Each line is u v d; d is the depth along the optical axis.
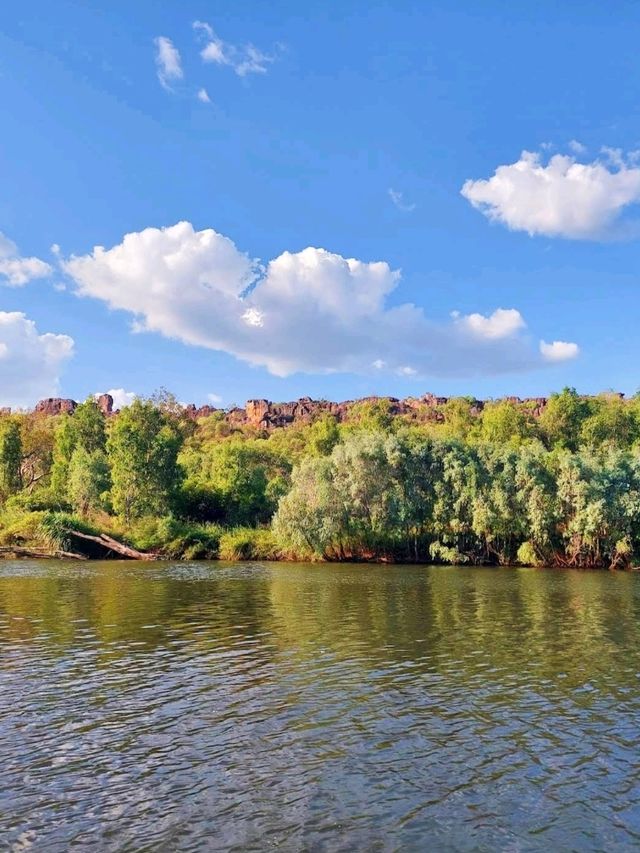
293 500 70.38
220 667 21.95
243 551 74.75
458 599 39.66
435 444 74.06
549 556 70.31
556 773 13.51
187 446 141.62
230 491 94.50
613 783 13.05
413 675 20.95
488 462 72.94
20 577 51.50
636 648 25.03
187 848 10.64
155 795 12.47
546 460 71.94
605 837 11.07
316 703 18.02
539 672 21.36
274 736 15.50
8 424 103.94
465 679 20.47
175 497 91.75
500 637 27.23
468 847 10.73
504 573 59.81
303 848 10.65
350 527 71.94
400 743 15.10
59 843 10.78
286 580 50.91
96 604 36.53
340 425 144.62
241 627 29.41
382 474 72.00
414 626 29.80
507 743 15.11
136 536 77.88
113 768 13.69
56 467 101.44
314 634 27.78
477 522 69.44
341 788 12.79
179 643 25.81
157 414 95.38
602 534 67.31
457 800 12.32
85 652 24.16
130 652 24.17
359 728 16.05
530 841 10.92
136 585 46.41
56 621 30.83
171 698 18.44
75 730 15.89
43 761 14.05
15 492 100.31
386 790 12.71
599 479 69.12
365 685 19.77
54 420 136.50
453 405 145.62
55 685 19.73
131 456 87.31
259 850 10.58
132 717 16.83
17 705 17.80
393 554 73.62
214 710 17.39
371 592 43.06
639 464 70.69
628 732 15.81
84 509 90.62
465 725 16.27
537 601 38.88
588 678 20.59
